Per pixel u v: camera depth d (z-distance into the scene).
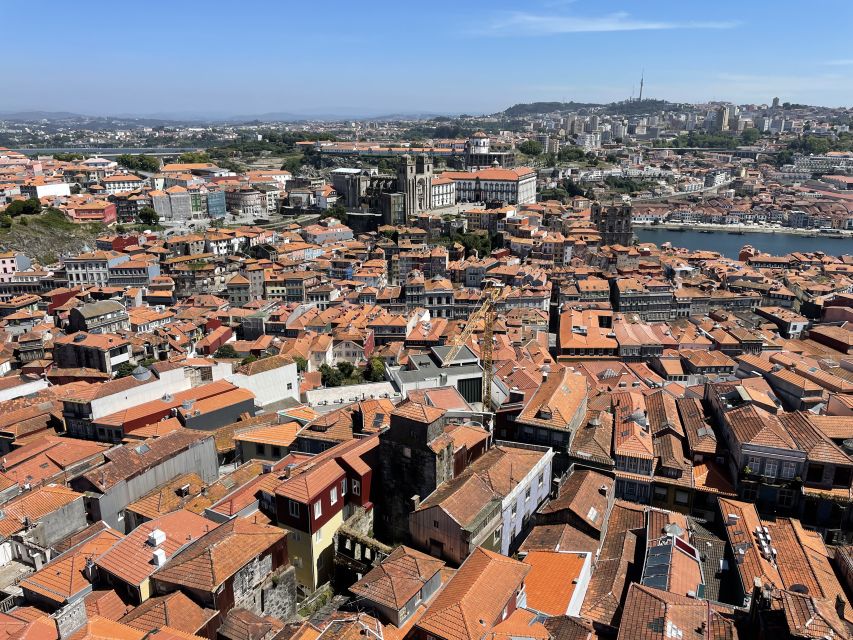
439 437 92.81
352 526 91.50
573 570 78.25
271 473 97.81
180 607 69.44
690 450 109.25
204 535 81.12
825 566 83.25
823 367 157.75
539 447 106.12
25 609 73.62
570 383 125.75
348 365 198.00
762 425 101.38
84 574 78.31
